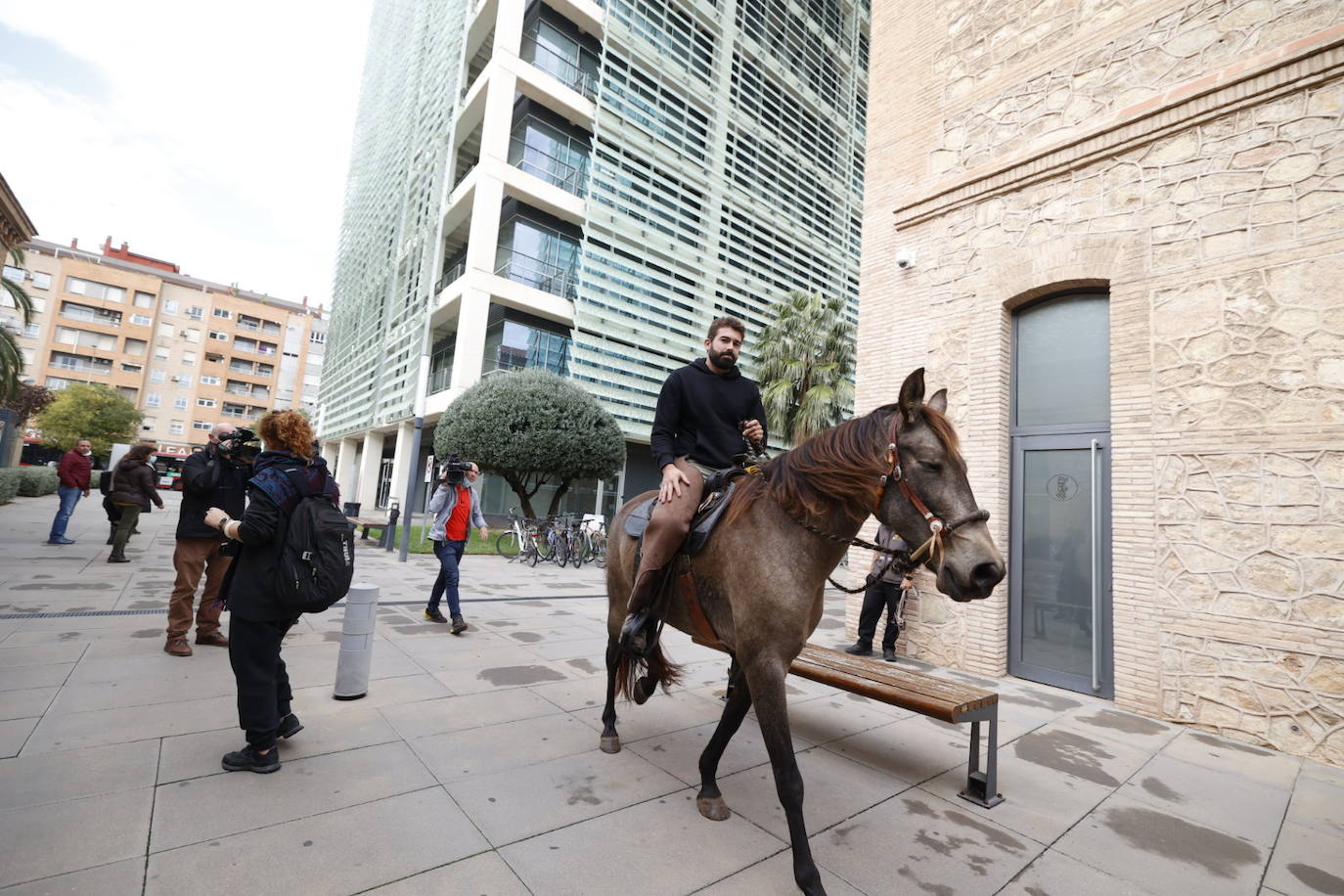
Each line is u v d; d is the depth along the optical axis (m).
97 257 66.00
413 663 4.81
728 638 2.59
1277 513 4.27
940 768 3.41
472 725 3.56
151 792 2.52
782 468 2.48
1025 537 5.80
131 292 65.00
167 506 23.98
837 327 19.31
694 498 2.70
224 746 3.01
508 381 18.08
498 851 2.27
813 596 2.39
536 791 2.78
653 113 22.05
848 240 28.31
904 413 2.17
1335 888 2.35
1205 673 4.45
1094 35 5.70
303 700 3.81
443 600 7.89
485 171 20.41
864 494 2.22
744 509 2.54
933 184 6.72
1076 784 3.29
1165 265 5.01
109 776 2.64
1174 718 4.55
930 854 2.47
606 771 3.06
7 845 2.08
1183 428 4.77
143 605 6.16
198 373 69.25
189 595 4.54
